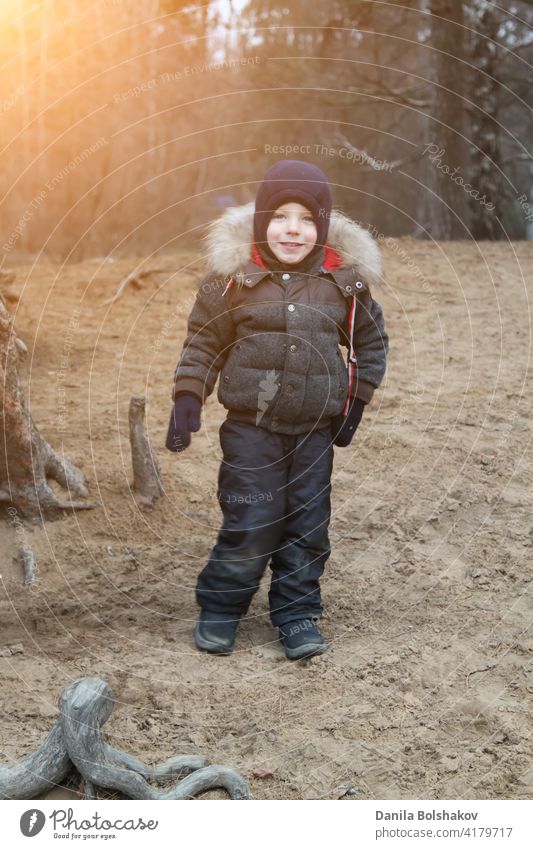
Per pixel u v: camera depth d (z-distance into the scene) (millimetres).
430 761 2545
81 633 3180
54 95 12258
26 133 12234
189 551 3713
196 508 4016
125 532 3789
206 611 3113
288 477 3078
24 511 3678
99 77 12469
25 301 6715
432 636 3152
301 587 3092
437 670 2953
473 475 4250
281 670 2979
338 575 3561
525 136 20156
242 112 14992
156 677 2916
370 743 2613
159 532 3826
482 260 8117
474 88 13789
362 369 3174
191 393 3014
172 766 2465
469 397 5070
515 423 4746
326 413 3023
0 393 3533
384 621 3262
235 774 2432
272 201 2955
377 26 14938
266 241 3004
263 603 3426
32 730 2633
